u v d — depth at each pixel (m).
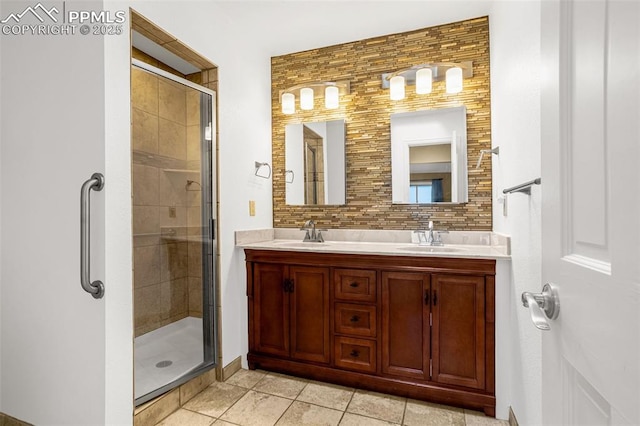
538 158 1.21
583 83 0.52
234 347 2.27
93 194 1.39
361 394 1.97
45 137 1.49
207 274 2.15
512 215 1.66
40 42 1.49
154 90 1.75
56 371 1.47
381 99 2.60
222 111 2.21
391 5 2.19
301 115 2.85
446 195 2.40
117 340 1.41
